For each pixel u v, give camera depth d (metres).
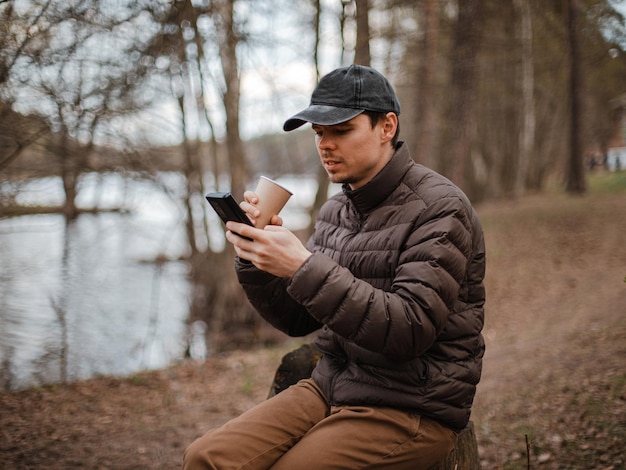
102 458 3.32
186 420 4.19
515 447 3.20
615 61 18.11
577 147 19.77
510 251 12.77
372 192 1.77
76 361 7.32
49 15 4.50
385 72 11.55
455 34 12.85
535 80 23.42
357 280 1.58
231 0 9.16
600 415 3.24
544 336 6.28
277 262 1.58
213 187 12.46
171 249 14.94
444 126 15.84
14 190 5.80
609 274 9.48
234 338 10.46
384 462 1.67
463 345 1.73
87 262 11.60
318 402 1.87
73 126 5.78
